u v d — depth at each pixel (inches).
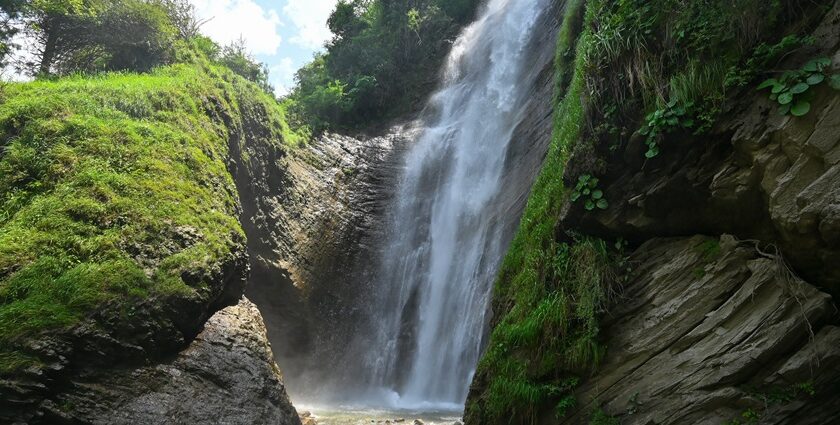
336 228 654.5
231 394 302.7
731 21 205.8
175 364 297.1
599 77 255.0
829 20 181.8
